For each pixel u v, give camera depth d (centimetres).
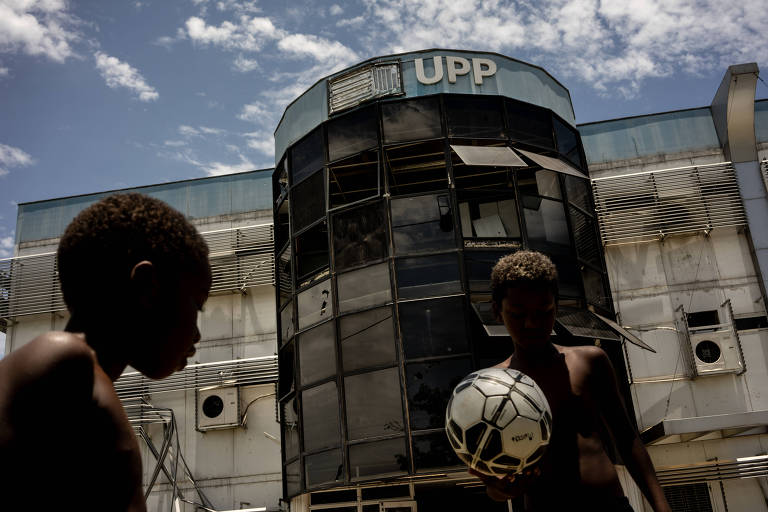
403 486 1469
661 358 1705
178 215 140
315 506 1469
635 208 1836
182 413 1848
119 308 127
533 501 236
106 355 127
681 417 1638
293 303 1593
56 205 2198
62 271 130
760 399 1633
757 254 1769
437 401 1318
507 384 225
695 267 1794
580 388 238
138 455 122
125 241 127
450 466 1268
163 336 133
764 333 1700
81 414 113
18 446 107
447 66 1642
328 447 1391
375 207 1506
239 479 1764
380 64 1655
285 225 1798
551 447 234
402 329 1384
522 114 1631
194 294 139
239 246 2000
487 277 1431
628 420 246
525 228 1498
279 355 1669
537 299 232
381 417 1341
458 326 1372
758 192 1823
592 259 1611
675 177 1862
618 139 1956
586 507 225
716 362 1652
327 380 1441
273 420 1819
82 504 112
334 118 1647
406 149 1578
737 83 1831
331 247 1530
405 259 1444
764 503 1534
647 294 1780
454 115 1582
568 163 1659
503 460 218
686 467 1580
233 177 2120
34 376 111
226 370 1866
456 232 1450
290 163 1728
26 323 2050
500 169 1614
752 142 1861
